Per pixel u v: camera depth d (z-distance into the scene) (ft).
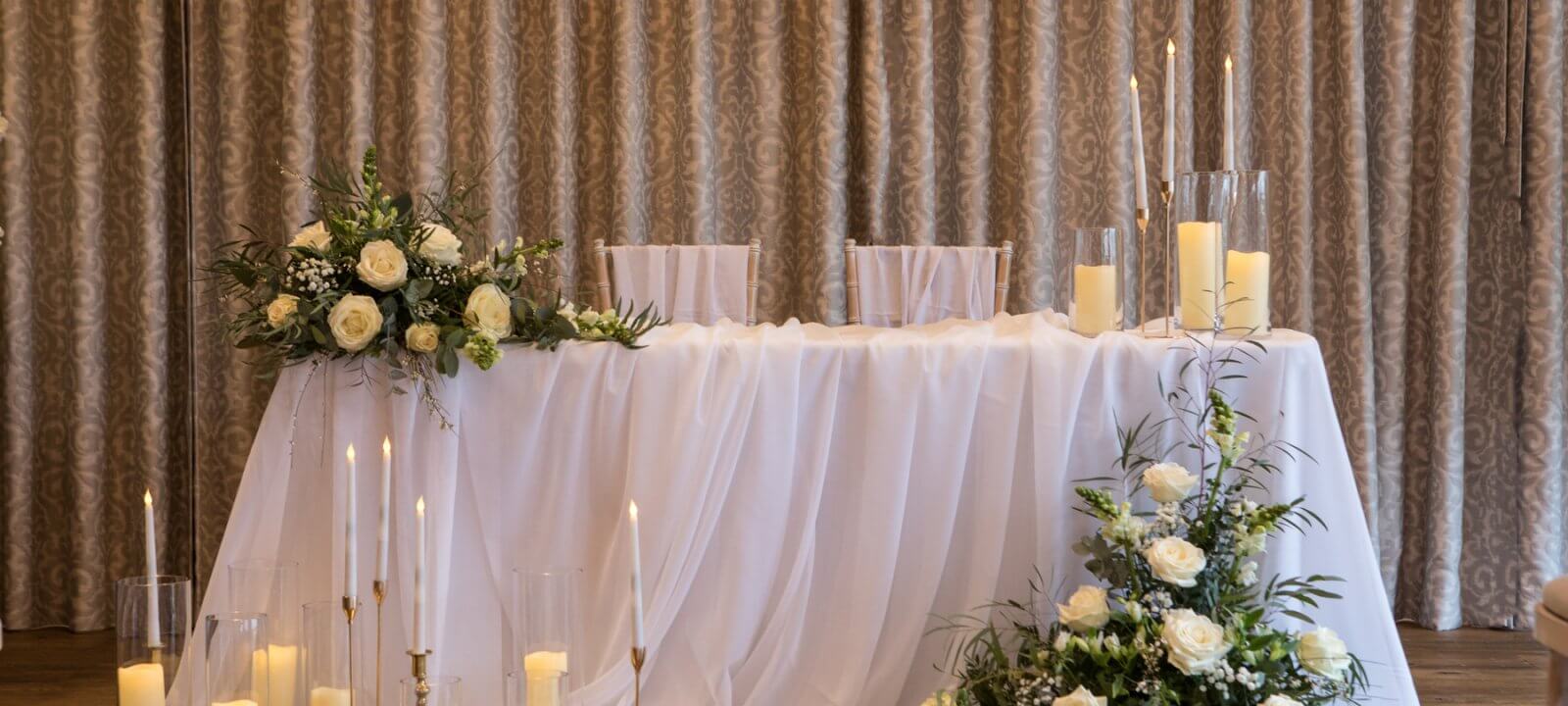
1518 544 12.88
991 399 7.27
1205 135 13.34
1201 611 6.66
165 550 12.67
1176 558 6.51
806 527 7.22
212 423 12.80
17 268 12.26
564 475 7.18
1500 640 12.36
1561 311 12.66
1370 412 12.73
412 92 12.63
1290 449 7.22
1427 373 13.12
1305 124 12.80
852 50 13.26
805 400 7.23
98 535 12.48
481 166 12.80
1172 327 7.79
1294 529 7.22
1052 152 13.01
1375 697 7.19
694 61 12.84
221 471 12.83
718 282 10.97
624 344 7.18
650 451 7.12
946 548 7.24
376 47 12.92
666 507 7.07
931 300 11.02
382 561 5.80
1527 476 12.75
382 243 6.98
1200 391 7.27
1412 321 13.17
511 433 7.13
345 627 6.42
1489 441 13.08
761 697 7.19
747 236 13.30
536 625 6.08
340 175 7.66
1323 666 6.48
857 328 8.09
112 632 12.40
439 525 7.02
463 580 7.21
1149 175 13.26
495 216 12.81
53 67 12.39
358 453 7.11
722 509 7.23
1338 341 13.02
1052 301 13.07
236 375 12.69
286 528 7.19
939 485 7.24
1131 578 6.79
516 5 13.07
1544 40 12.53
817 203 12.94
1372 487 12.70
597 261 10.95
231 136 12.65
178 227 12.80
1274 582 7.00
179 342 12.84
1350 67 12.74
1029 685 6.54
